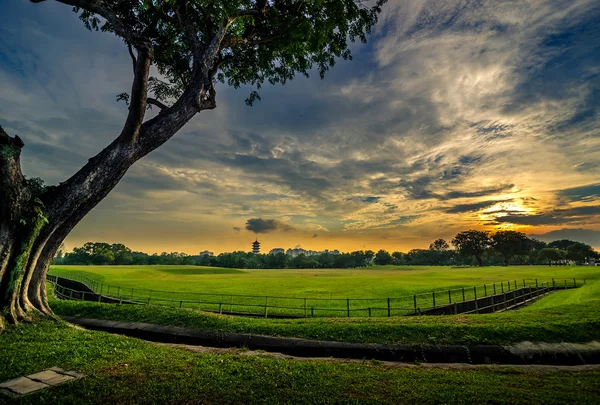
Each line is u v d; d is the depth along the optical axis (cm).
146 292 3691
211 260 14575
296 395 686
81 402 615
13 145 1030
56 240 1273
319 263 16050
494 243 13688
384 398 683
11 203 1033
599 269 7431
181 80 1850
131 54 1433
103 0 1415
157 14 1433
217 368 834
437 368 966
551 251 13625
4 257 1041
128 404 615
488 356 1076
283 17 1515
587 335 1192
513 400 679
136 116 1248
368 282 5153
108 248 12450
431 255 17450
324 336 1226
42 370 766
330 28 1462
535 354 1073
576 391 755
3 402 596
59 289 3562
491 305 2644
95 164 1223
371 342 1165
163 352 970
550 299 3072
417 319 1495
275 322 1437
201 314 1534
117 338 1098
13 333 1036
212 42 1388
